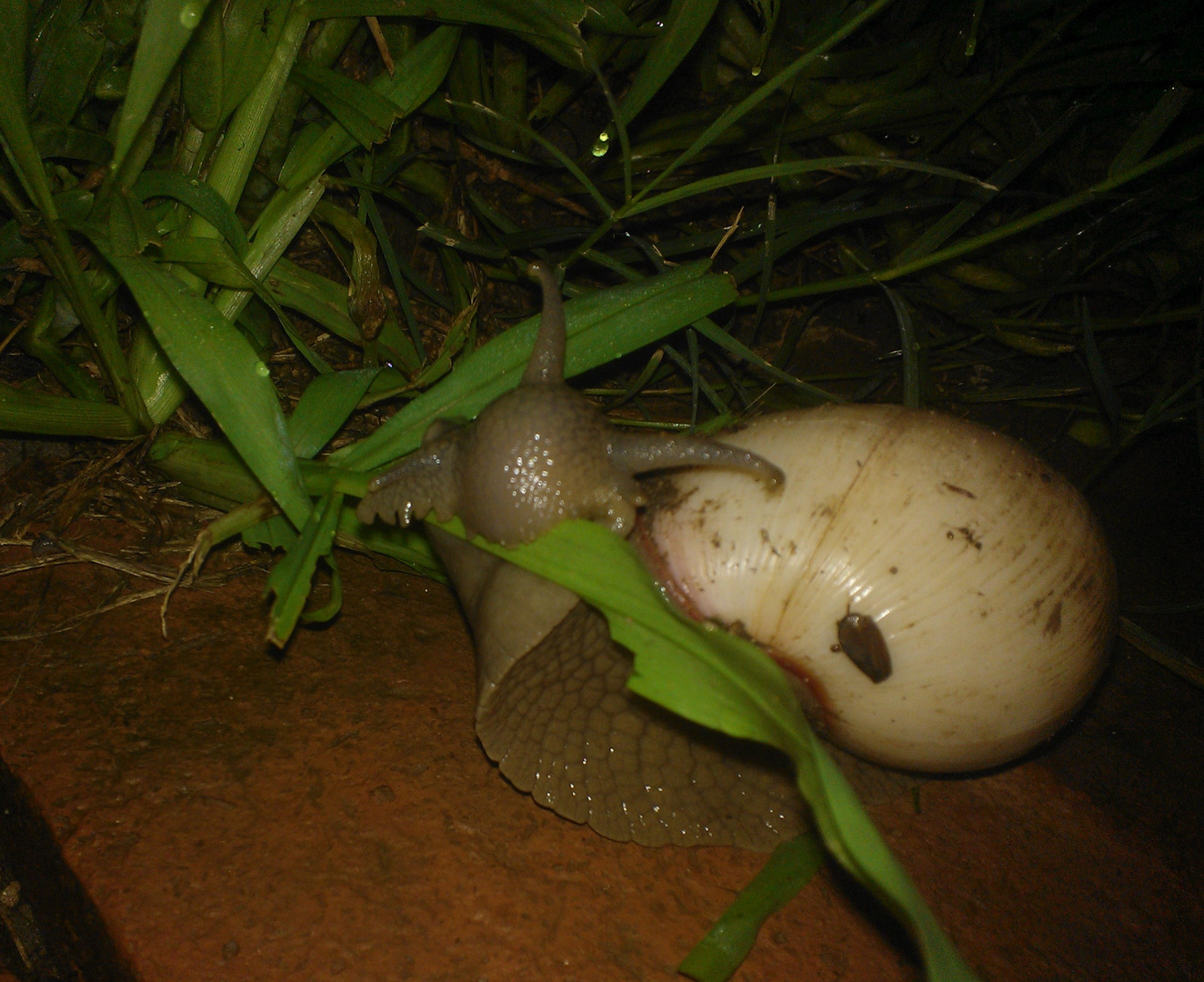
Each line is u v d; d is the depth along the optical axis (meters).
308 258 0.28
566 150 0.31
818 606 0.19
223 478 0.23
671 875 0.20
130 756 0.19
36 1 0.21
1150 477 0.30
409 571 0.24
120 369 0.22
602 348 0.23
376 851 0.19
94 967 0.18
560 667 0.20
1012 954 0.20
